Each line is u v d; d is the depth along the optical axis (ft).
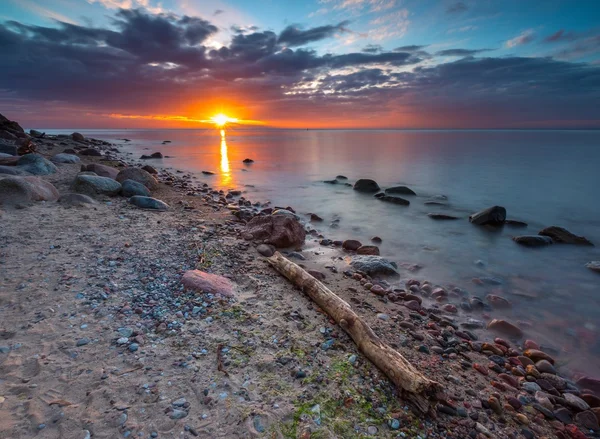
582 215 52.01
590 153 163.63
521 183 78.43
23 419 9.73
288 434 10.18
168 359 13.03
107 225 29.66
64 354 12.72
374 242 37.55
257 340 14.87
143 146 194.70
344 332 16.31
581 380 16.31
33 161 52.47
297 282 20.99
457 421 11.92
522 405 13.83
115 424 9.87
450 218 48.14
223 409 10.84
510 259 33.37
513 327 20.51
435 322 20.83
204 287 18.81
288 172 95.91
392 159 134.92
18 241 23.57
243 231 32.78
